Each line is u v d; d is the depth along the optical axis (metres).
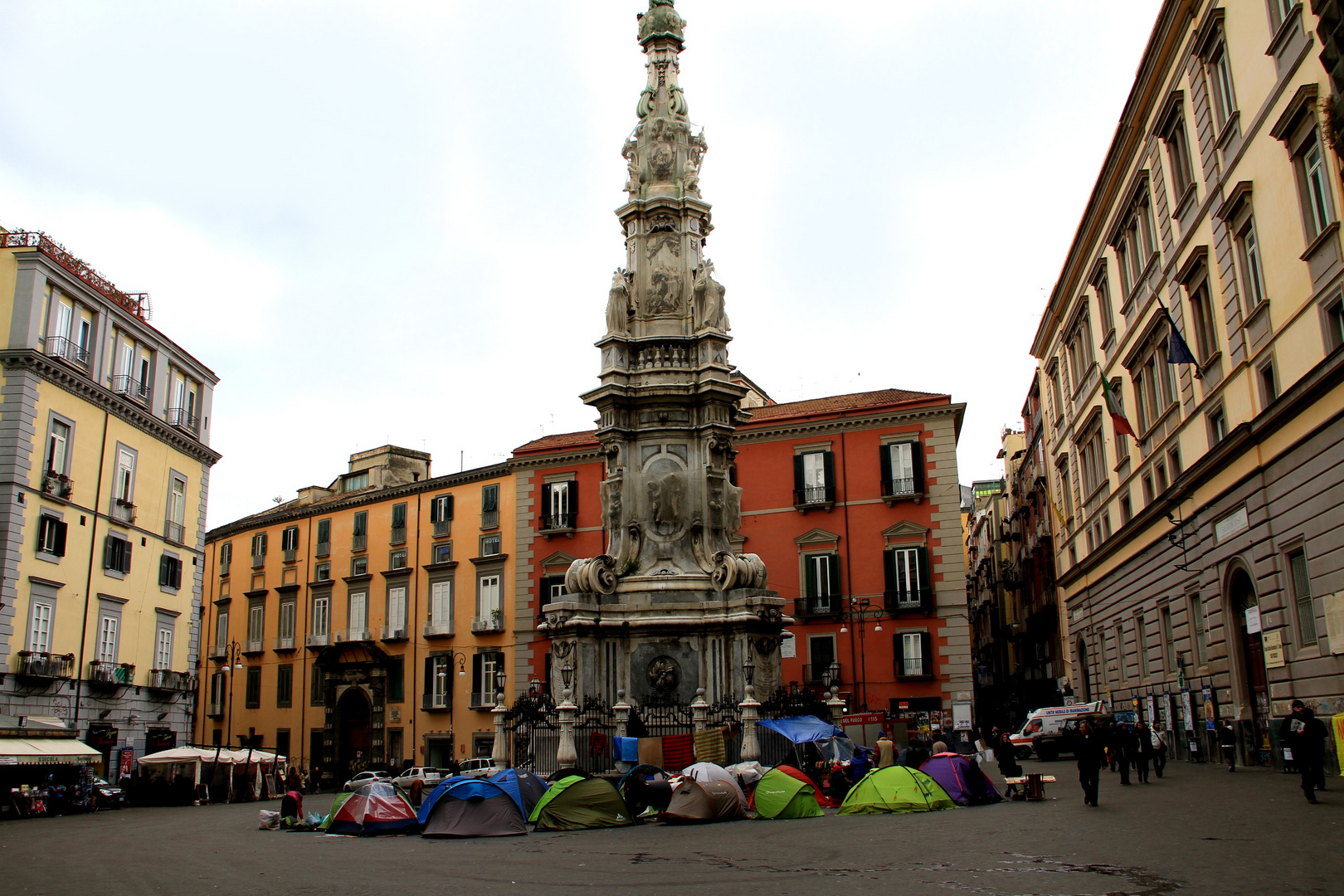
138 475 44.03
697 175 29.08
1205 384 29.08
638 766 19.44
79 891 12.30
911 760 23.08
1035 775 20.25
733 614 24.41
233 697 66.12
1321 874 10.04
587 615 24.59
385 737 57.03
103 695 41.06
